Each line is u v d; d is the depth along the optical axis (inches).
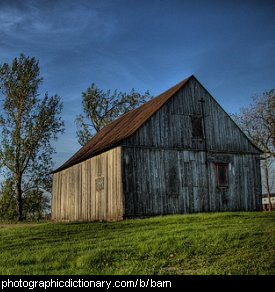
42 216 1672.0
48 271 406.6
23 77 1557.6
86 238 633.0
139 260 442.0
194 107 1072.8
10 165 1534.2
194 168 1030.4
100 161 1064.2
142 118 1060.5
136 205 932.6
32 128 1561.3
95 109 1998.0
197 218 794.2
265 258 417.1
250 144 1136.2
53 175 1476.4
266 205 2015.3
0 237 697.6
